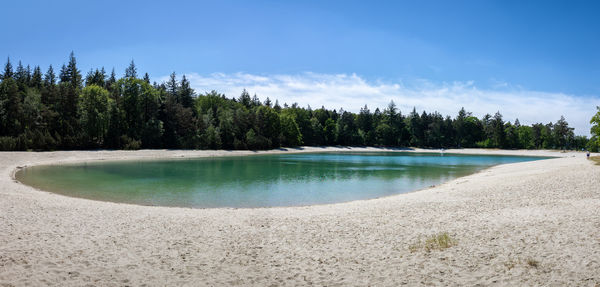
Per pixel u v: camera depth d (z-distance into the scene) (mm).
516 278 7566
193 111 97000
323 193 26672
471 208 16109
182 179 33875
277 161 63438
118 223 13836
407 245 10453
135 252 10000
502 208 15719
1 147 53219
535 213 14008
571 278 7391
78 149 64500
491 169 46781
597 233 10469
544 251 9125
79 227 12844
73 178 32656
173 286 7629
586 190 19828
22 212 14930
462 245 10109
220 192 26484
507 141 138000
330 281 7887
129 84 79500
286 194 26031
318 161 65000
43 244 10375
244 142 94688
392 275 8109
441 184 30969
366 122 144000
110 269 8562
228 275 8297
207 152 78625
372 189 28875
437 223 13242
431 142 140750
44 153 52781
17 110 61656
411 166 54562
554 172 31031
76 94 72188
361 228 12945
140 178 33938
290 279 8055
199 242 11219
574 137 139250
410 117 151500
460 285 7398
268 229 13094
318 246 10695
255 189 28266
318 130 127688
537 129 149375
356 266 8805
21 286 7352
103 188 27328
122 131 75000
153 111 81188
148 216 15562
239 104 121812
